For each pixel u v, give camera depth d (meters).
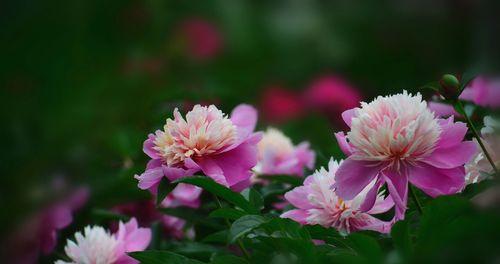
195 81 3.98
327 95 4.14
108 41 4.50
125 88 3.47
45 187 2.45
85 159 2.62
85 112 3.17
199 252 2.09
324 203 1.86
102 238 2.04
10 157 2.79
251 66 5.65
